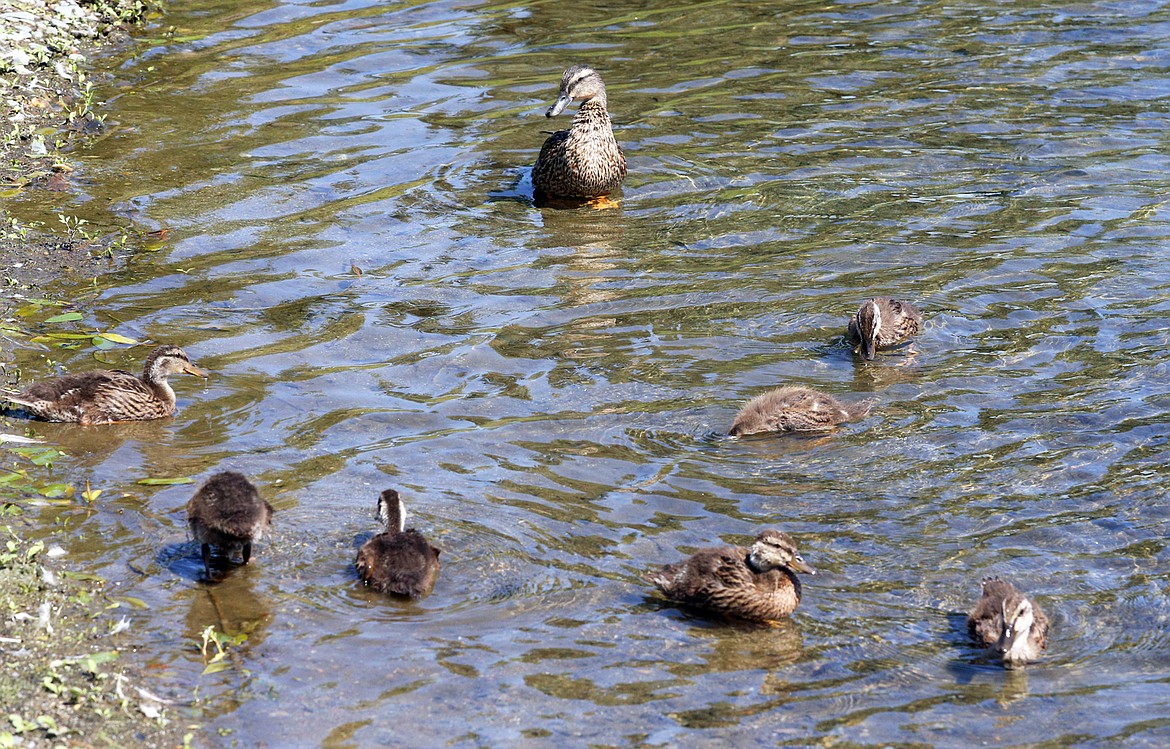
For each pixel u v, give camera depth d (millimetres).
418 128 21594
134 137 20484
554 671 9375
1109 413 13148
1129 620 10102
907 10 27078
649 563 10773
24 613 9648
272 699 8977
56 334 14562
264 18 26438
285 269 16672
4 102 20828
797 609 10227
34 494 11484
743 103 22422
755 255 17219
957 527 11312
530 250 17453
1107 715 9000
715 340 14992
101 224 17562
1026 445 12617
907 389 13859
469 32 26109
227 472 10852
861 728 8812
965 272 16562
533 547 10945
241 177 19406
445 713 8883
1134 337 14734
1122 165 19734
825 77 23469
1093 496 11711
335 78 23516
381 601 10195
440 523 11234
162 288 15953
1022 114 21703
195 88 22625
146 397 13078
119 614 9859
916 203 18672
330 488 11781
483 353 14602
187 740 8414
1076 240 17359
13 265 16172
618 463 12367
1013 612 9500
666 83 23344
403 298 16000
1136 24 25953
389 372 14156
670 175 19953
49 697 8734
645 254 17359
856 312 15609
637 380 14039
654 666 9469
